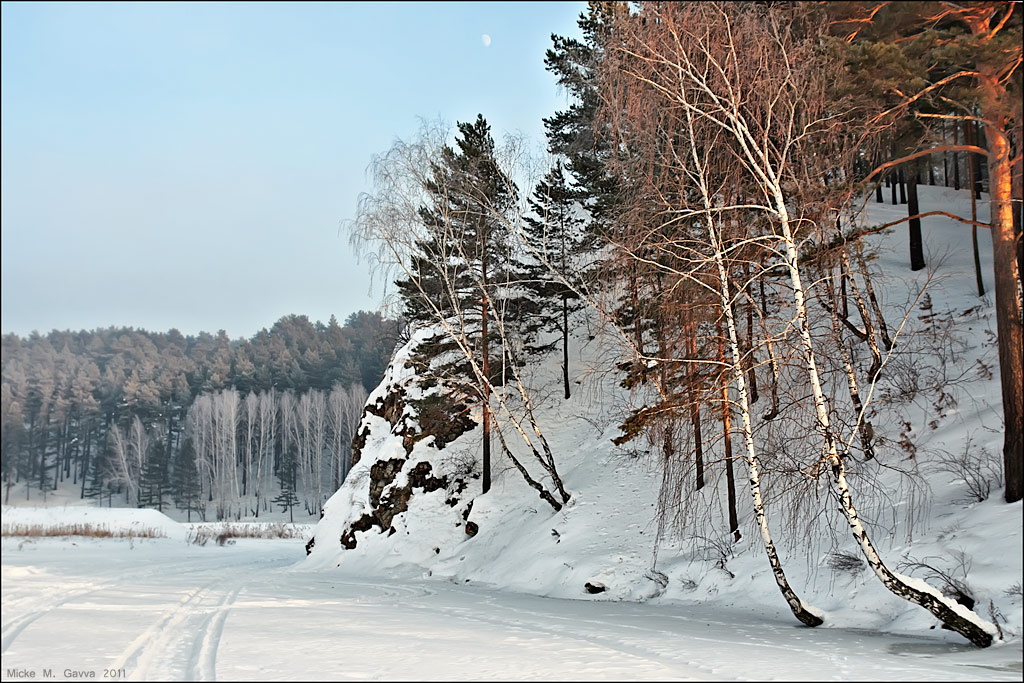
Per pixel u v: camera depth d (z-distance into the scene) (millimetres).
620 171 18625
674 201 16984
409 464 33156
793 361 16500
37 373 132750
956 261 28406
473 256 27609
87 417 122625
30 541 49281
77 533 54562
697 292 16375
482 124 29469
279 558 40062
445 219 25922
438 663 10328
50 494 111500
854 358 22375
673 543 21188
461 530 30016
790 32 16938
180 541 54094
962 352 21578
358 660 10586
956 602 12648
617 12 17672
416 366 35938
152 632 13969
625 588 20312
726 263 15398
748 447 14820
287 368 123750
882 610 14297
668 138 16844
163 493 99812
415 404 31531
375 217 25797
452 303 27859
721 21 16375
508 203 25938
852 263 18984
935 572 14102
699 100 16609
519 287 30984
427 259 26906
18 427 114812
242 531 60156
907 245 31719
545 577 22828
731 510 19594
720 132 16406
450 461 32375
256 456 106250
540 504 27859
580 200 27234
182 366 139625
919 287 26594
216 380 123000
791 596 14281
